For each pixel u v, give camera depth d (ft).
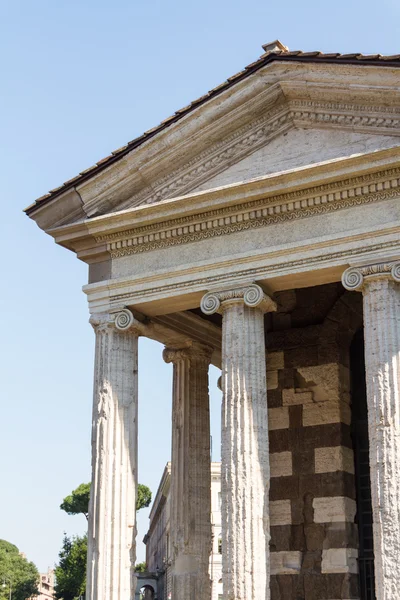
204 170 68.54
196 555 75.00
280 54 64.85
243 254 65.21
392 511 55.88
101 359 69.72
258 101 66.18
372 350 59.26
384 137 62.18
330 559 73.46
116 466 67.36
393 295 59.93
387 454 56.95
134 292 69.62
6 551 510.58
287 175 62.95
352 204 62.49
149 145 69.10
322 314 80.59
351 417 78.48
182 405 78.69
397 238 60.13
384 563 55.36
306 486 76.43
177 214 67.56
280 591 74.54
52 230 72.59
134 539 67.15
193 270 67.15
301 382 79.36
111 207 71.46
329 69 63.26
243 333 64.28
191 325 79.15
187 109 67.92
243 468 61.57
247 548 59.88
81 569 364.79
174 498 76.59
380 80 61.36
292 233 64.23
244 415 62.59
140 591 325.83
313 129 65.36
